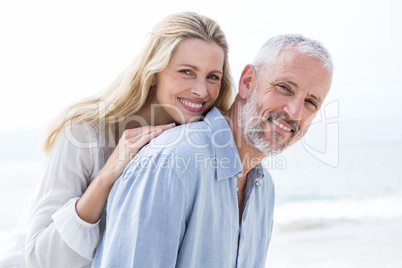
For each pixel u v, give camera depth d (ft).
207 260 5.56
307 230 51.96
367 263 33.91
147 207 5.14
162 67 7.32
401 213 56.49
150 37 7.61
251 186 6.66
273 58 6.08
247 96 6.25
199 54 7.30
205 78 7.49
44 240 6.50
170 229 5.15
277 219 56.44
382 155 86.22
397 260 34.27
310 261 36.11
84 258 6.59
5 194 68.33
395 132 99.09
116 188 5.74
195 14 7.65
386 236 46.06
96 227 6.46
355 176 71.97
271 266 35.53
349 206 61.52
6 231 55.31
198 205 5.36
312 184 68.23
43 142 7.50
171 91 7.43
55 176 7.06
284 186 68.69
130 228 5.18
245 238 6.44
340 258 36.32
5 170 74.64
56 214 6.45
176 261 5.38
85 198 6.35
